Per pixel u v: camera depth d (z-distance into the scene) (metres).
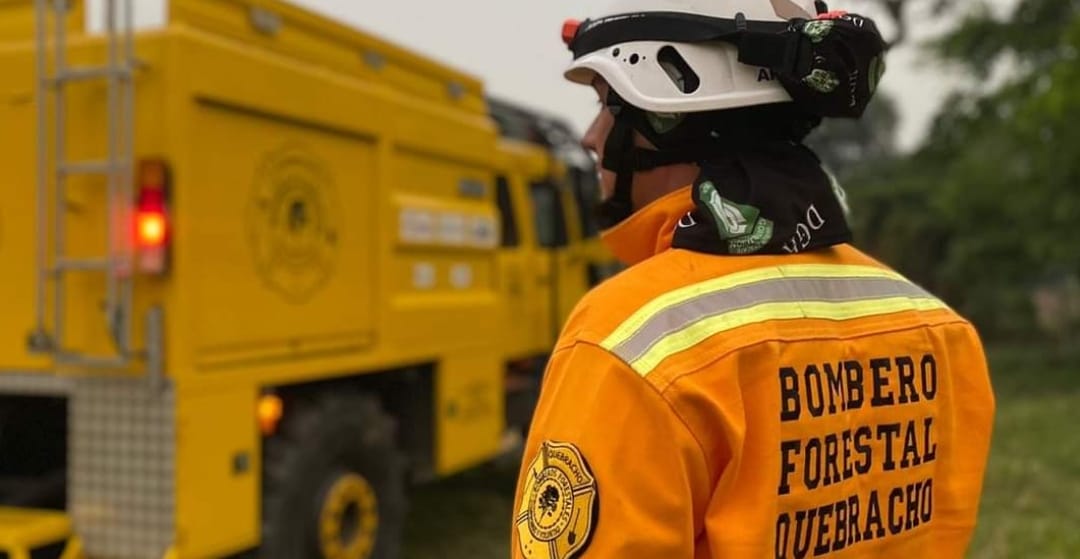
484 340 5.35
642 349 1.12
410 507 6.26
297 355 3.84
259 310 3.62
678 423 1.09
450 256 5.02
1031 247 15.89
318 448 3.94
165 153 3.23
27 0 3.55
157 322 3.22
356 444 4.21
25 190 3.43
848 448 1.23
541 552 1.12
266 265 3.66
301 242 3.85
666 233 1.32
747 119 1.30
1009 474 6.87
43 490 3.74
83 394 3.36
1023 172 15.64
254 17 3.68
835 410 1.22
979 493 1.43
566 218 6.55
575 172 6.68
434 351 4.82
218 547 3.41
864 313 1.31
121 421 3.30
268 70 3.65
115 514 3.32
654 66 1.29
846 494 1.22
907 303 1.40
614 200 1.42
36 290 3.40
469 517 6.08
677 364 1.11
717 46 1.28
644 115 1.34
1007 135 15.42
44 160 3.33
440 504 6.37
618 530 1.07
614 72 1.31
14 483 3.84
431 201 4.80
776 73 1.26
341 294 4.11
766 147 1.31
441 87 5.00
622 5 1.35
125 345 3.20
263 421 3.71
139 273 3.24
